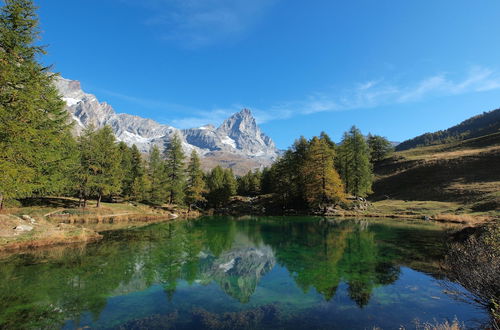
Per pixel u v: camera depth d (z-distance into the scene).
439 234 22.00
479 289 7.75
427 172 59.44
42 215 30.75
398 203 47.09
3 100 13.97
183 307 9.34
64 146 26.97
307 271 13.31
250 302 9.70
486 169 49.91
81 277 12.59
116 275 12.96
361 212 41.66
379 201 53.97
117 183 42.19
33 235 19.45
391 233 23.38
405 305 8.89
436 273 12.06
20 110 14.55
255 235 25.66
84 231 23.02
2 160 14.04
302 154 52.25
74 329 7.75
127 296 10.38
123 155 53.47
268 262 15.39
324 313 8.57
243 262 15.60
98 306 9.41
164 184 53.59
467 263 8.61
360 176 50.53
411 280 11.31
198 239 23.61
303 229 28.56
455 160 59.12
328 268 13.67
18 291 10.76
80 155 36.84
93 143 39.22
